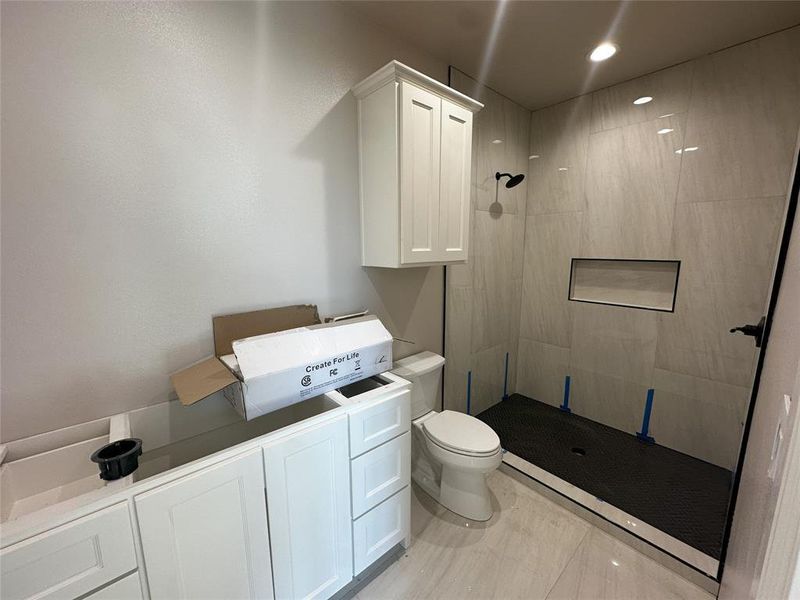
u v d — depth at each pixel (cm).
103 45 101
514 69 203
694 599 130
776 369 75
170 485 86
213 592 97
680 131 198
